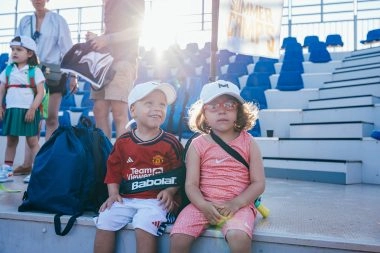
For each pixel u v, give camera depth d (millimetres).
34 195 1867
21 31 3559
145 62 8977
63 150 1903
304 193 2762
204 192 1696
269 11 2582
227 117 1715
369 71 5809
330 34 9594
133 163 1766
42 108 3236
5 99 3127
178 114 4305
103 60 2492
